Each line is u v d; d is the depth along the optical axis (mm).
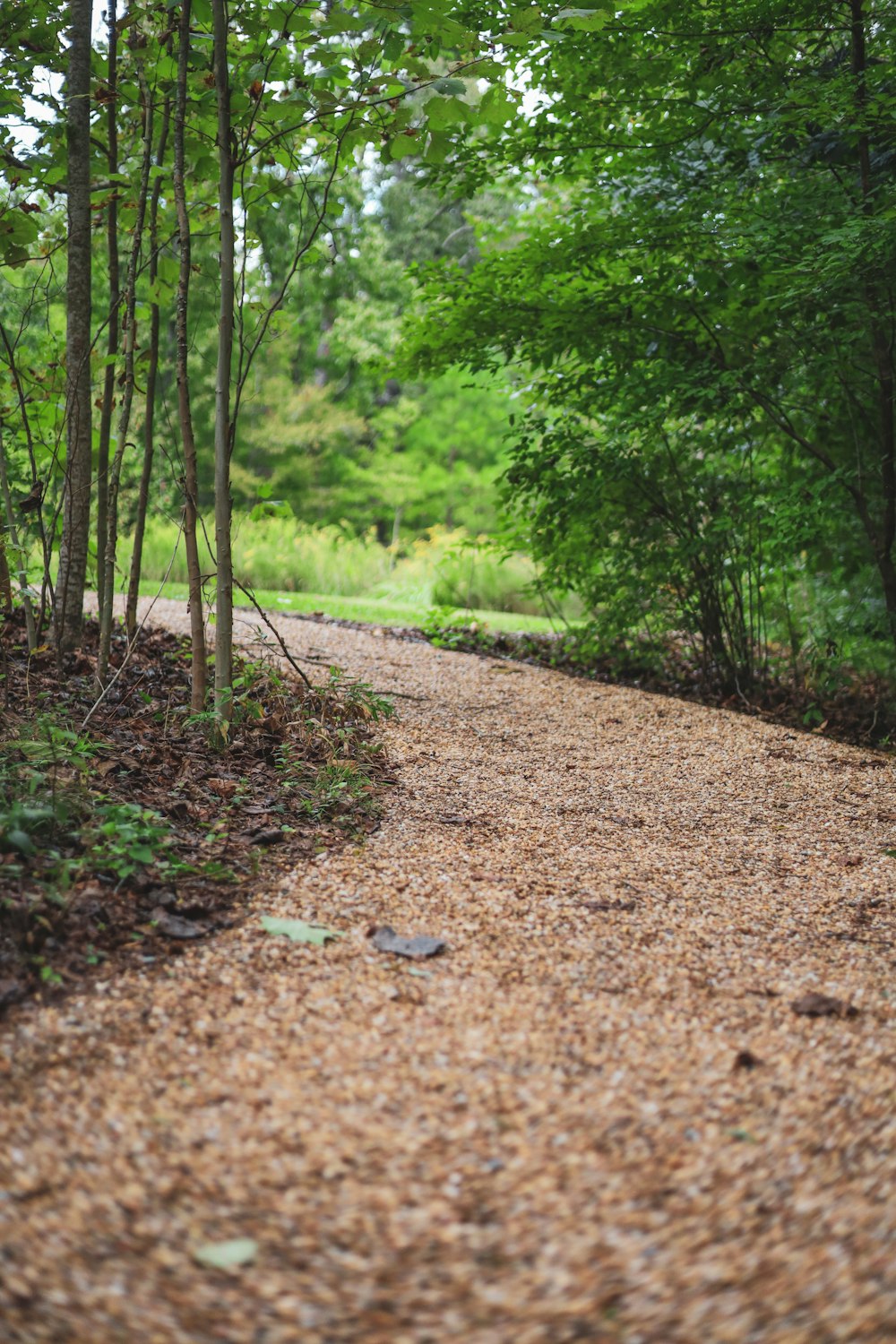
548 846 3789
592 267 6500
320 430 18656
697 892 3467
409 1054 2256
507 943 2879
